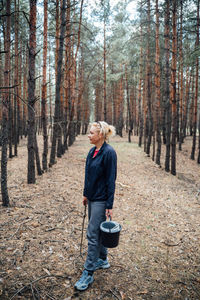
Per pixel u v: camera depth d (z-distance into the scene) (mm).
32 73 5070
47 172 6762
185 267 2674
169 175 8680
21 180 5684
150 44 12938
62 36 7211
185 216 4484
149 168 9461
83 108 22672
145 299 2121
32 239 2934
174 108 8500
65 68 9797
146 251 3004
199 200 5738
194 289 2287
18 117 13547
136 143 16328
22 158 9156
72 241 3006
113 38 15703
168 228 3824
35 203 4191
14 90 10055
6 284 2104
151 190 6367
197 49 8062
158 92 10531
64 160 8875
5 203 3881
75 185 5617
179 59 12352
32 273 2303
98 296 2105
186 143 17062
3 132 3744
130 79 17781
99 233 2238
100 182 2213
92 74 20766
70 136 13375
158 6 9664
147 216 4324
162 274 2518
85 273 2213
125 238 3334
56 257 2623
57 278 2279
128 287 2268
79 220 3668
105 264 2537
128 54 15547
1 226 3174
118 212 4395
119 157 10906
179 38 12078
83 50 16703
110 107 28469
